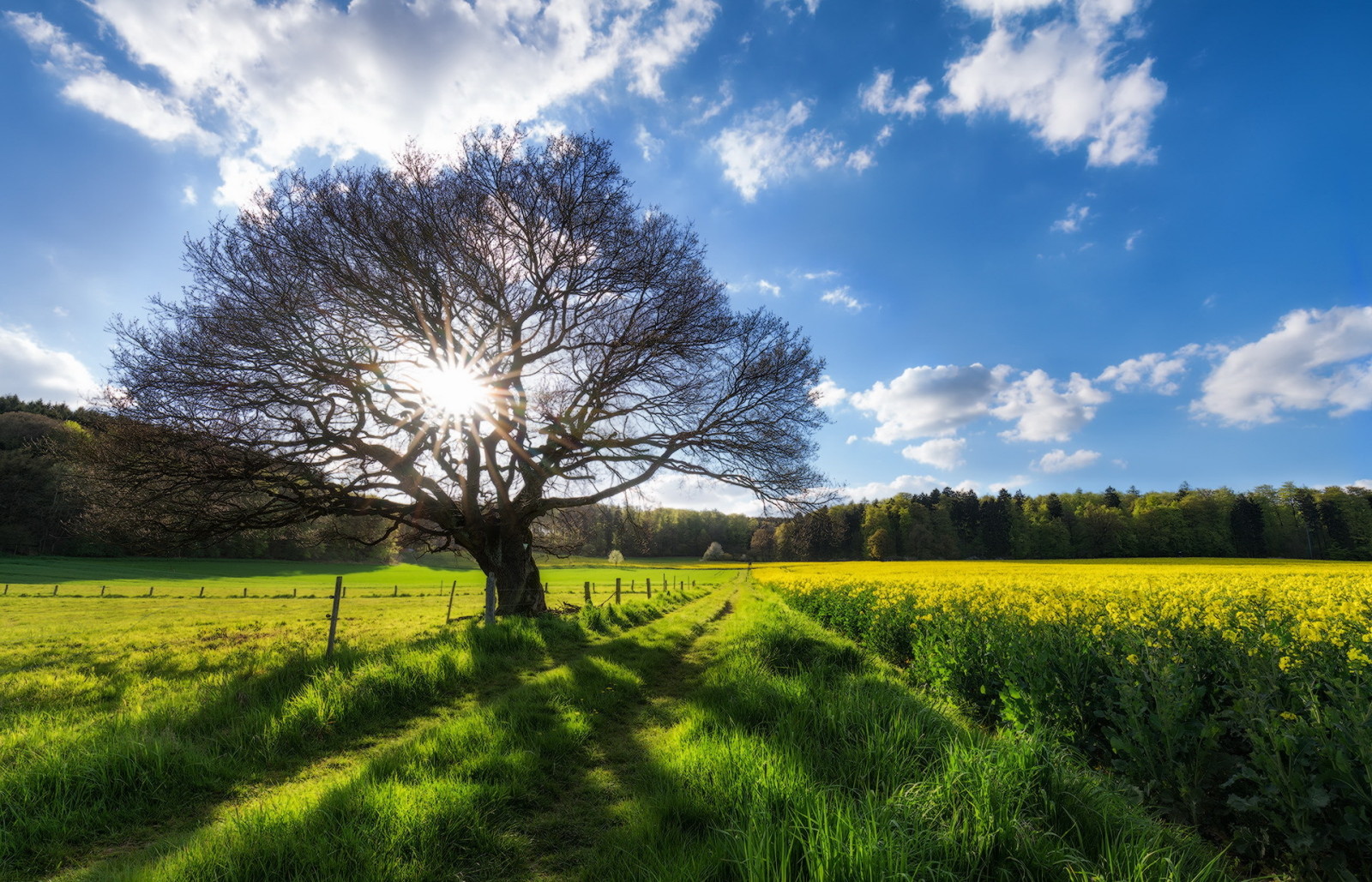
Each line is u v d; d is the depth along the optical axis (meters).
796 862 2.78
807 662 8.42
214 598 29.95
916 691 6.39
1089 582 21.86
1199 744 4.12
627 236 14.36
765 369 14.91
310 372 12.65
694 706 5.87
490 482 15.94
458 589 38.09
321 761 5.09
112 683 8.09
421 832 3.27
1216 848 3.84
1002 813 2.93
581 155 13.96
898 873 2.46
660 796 3.81
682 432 15.52
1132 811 3.43
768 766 3.84
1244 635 5.88
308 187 12.87
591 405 15.67
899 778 3.67
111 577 42.94
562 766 4.71
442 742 4.77
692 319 14.55
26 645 12.81
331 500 13.89
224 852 3.00
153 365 11.64
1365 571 32.59
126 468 11.68
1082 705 5.23
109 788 4.04
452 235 13.05
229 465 12.31
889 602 13.52
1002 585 19.23
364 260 13.12
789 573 48.72
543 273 14.96
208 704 5.99
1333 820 3.39
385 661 7.72
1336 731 3.41
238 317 11.81
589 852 3.33
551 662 9.34
